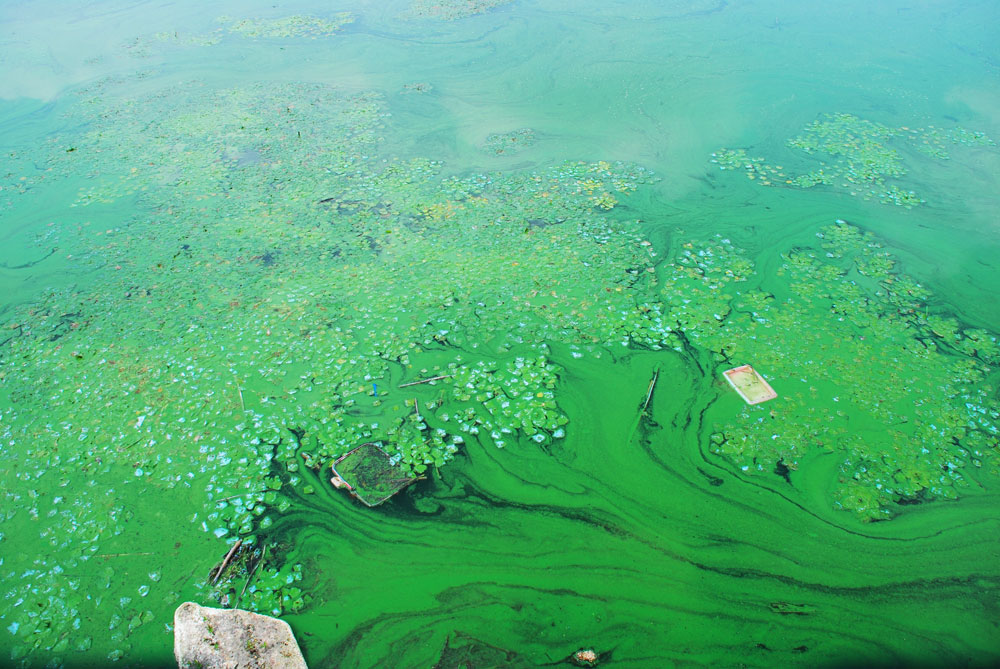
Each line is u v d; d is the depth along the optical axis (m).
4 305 6.84
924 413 5.46
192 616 4.13
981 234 7.61
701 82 11.20
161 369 5.93
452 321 6.39
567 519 4.83
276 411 5.51
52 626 4.21
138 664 4.02
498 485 5.05
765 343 6.13
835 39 12.66
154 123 10.34
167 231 7.86
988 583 4.42
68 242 7.75
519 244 7.49
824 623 4.23
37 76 12.09
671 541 4.69
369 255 7.36
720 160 9.17
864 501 4.88
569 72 11.66
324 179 8.80
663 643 4.14
